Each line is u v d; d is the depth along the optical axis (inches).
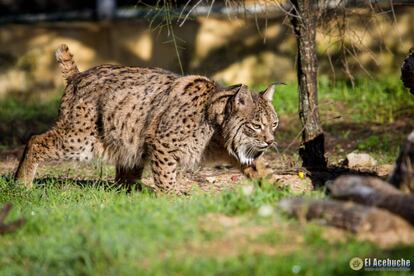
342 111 780.0
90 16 940.0
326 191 420.5
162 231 349.4
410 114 764.0
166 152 489.4
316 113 542.6
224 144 493.0
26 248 354.0
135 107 501.0
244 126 485.1
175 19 879.1
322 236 338.6
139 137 502.0
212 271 310.5
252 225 355.9
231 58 889.5
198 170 589.9
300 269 307.4
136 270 317.1
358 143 681.6
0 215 386.0
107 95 506.9
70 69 533.6
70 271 329.1
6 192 494.9
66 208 434.3
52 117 803.4
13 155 683.4
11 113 812.0
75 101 514.9
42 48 892.0
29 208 447.8
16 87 888.3
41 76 892.0
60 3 1025.5
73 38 896.9
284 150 630.5
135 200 433.1
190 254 329.4
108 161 522.0
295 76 882.1
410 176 366.3
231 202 382.0
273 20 880.3
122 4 987.9
